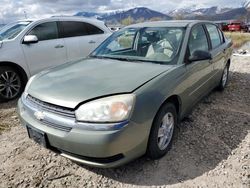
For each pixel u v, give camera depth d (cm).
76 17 626
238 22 3412
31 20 561
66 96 253
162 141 297
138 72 296
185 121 397
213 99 497
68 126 244
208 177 267
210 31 463
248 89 562
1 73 491
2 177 271
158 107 268
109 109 238
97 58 377
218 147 324
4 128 381
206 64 396
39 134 264
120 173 276
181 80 314
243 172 274
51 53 564
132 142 247
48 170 283
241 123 392
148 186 257
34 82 305
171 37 365
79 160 252
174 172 277
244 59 891
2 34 554
